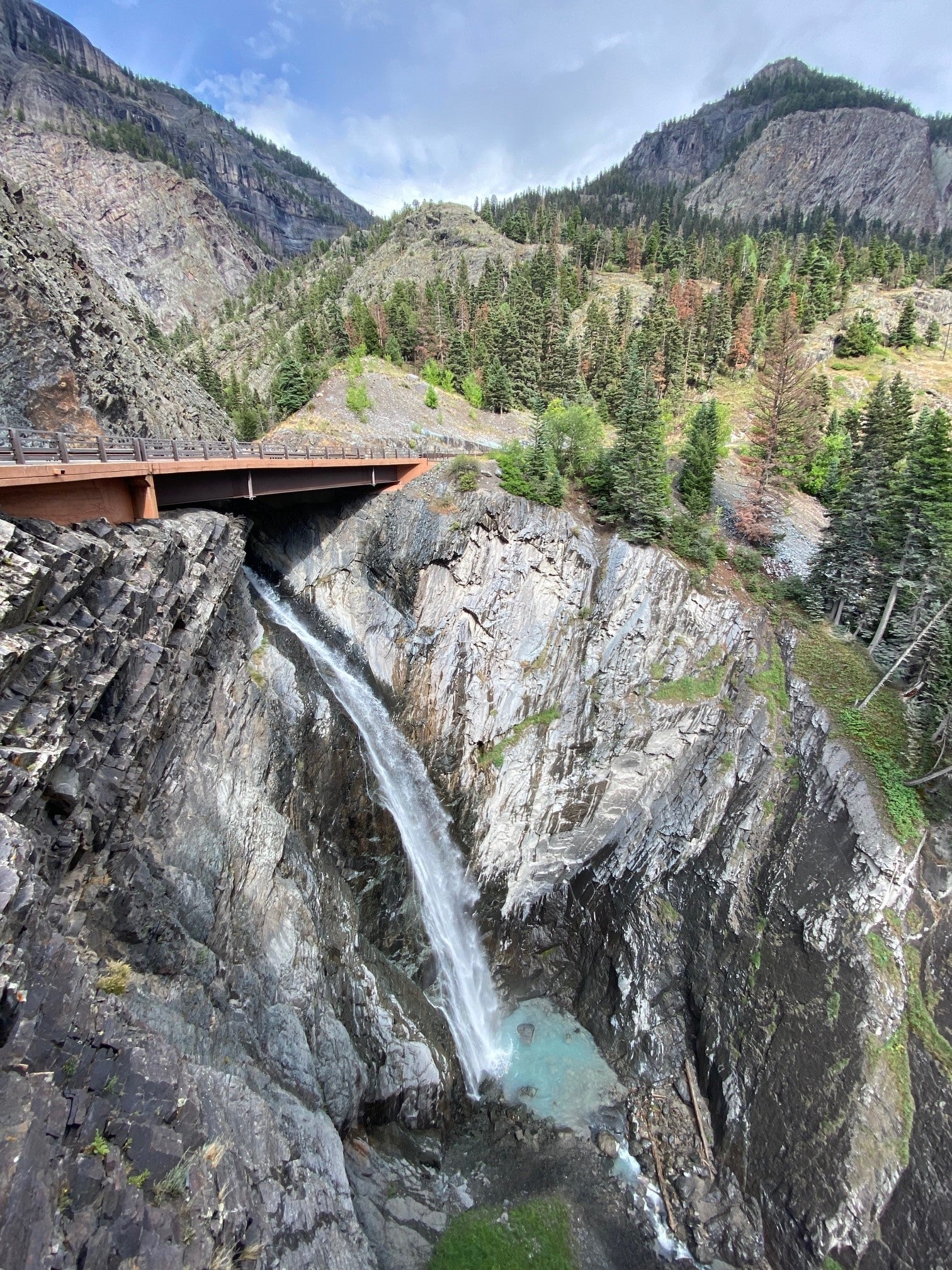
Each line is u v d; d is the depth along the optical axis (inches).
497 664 1715.1
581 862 1630.2
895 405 1952.5
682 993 1378.0
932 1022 1067.9
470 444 2452.0
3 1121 326.6
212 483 1359.5
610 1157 1172.5
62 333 1433.3
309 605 1796.3
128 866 690.2
